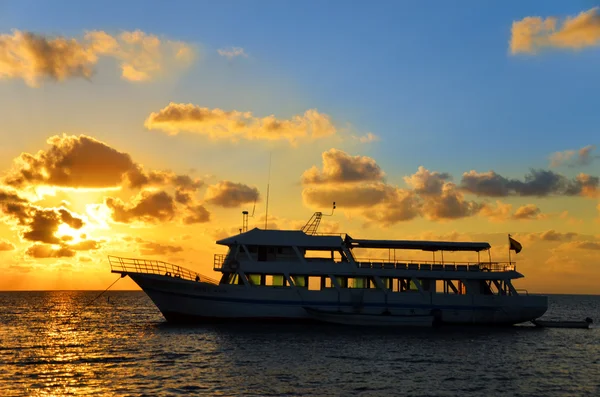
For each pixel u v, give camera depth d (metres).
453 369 43.78
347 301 63.84
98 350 51.62
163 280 63.03
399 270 65.19
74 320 92.75
